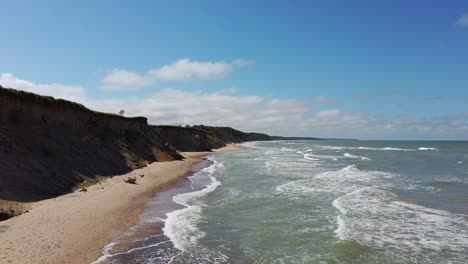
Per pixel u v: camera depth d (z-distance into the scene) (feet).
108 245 44.60
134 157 135.44
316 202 71.41
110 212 59.31
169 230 51.67
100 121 135.44
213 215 61.05
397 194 79.15
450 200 73.05
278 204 69.77
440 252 43.42
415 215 60.54
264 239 48.52
